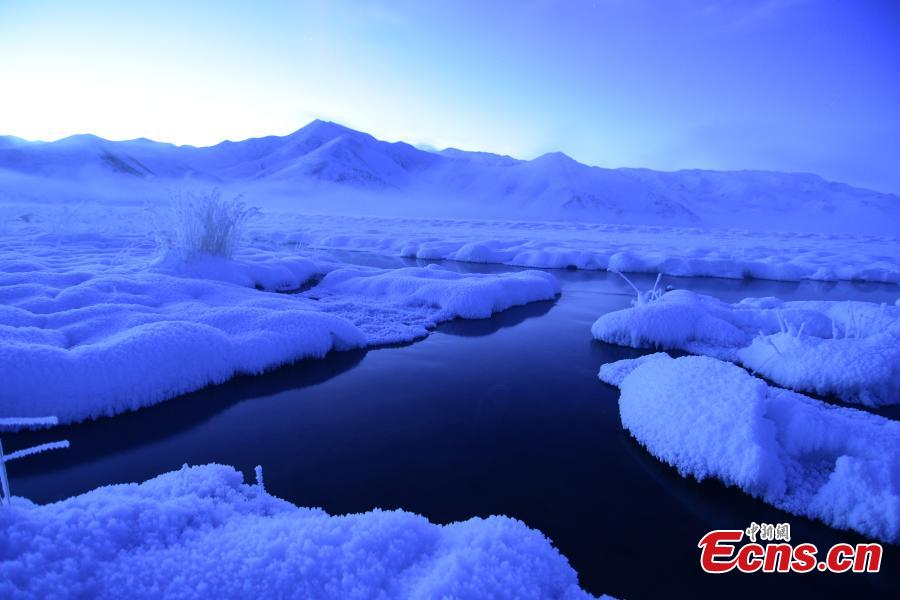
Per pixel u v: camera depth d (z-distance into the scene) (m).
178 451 2.91
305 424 3.30
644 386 3.36
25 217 15.46
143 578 1.21
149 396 3.49
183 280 6.11
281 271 8.17
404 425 3.31
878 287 10.13
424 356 4.86
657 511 2.38
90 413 3.22
